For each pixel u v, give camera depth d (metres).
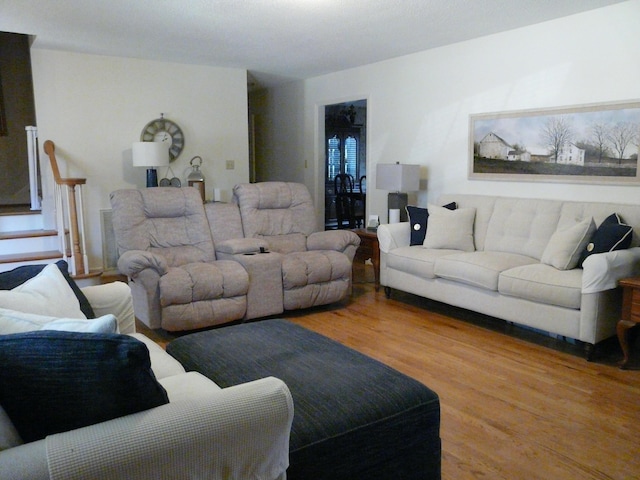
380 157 5.75
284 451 1.29
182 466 1.12
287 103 7.22
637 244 3.37
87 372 1.06
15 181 6.19
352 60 5.53
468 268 3.70
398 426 1.72
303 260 4.07
